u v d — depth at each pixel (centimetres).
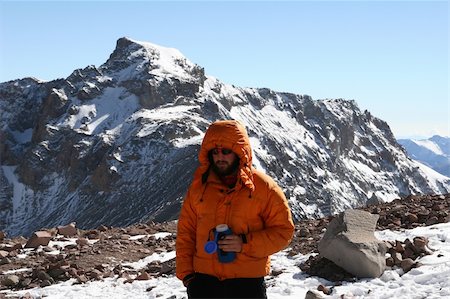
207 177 297
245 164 287
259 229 290
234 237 278
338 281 555
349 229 577
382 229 752
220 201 289
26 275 766
